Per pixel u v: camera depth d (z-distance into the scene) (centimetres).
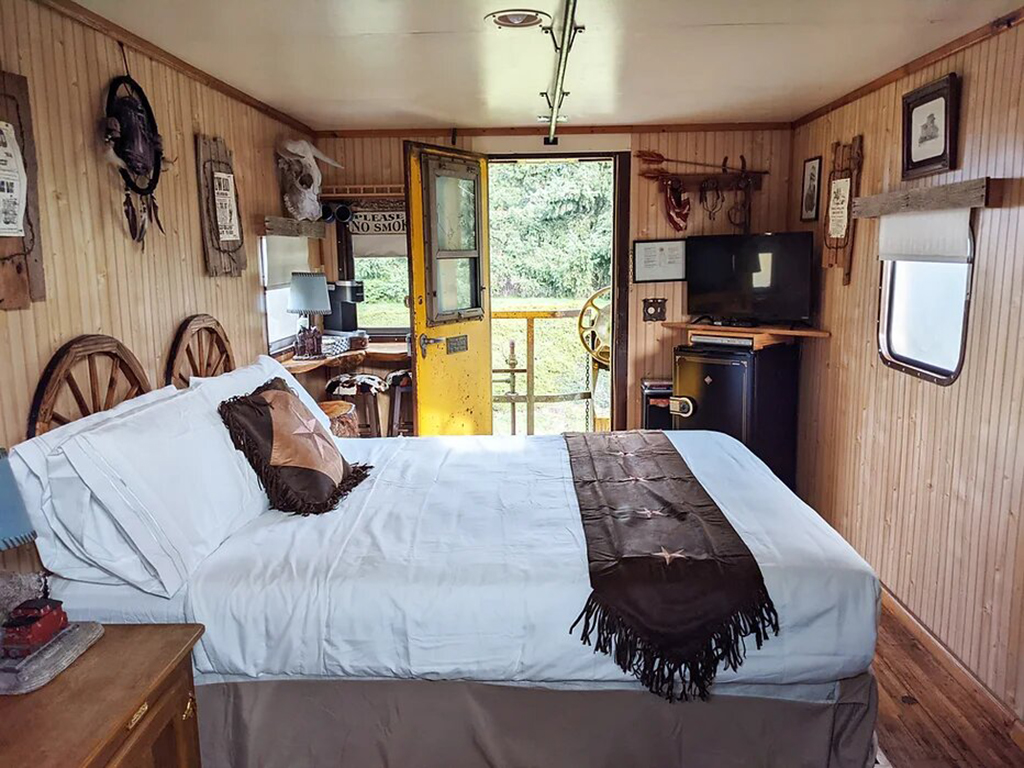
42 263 234
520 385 833
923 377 325
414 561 225
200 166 341
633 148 511
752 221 516
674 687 214
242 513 252
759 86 389
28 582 172
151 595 212
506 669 212
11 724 144
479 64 336
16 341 223
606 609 209
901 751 253
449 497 280
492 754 216
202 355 342
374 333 561
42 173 236
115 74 277
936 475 316
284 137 454
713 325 488
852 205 392
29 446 208
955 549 301
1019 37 258
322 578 216
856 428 398
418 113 456
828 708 217
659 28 285
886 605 358
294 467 269
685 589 211
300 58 322
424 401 484
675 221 513
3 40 220
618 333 532
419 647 211
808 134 472
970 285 287
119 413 238
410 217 462
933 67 318
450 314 498
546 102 426
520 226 922
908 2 253
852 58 330
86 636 173
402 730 218
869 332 382
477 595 212
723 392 471
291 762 220
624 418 541
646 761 219
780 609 212
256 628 211
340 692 217
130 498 209
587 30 288
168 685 168
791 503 268
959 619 298
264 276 422
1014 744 257
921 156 323
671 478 293
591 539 236
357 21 271
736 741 219
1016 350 260
